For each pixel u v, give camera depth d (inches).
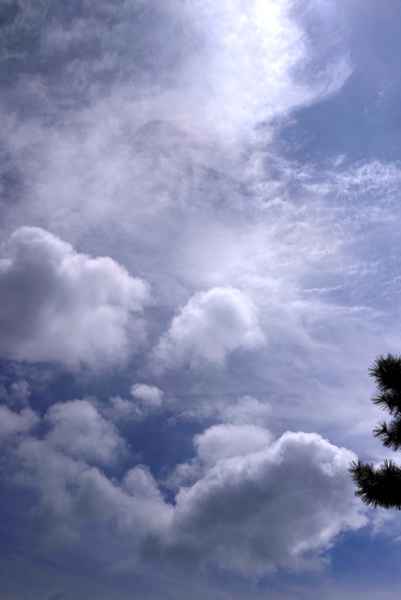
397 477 321.1
